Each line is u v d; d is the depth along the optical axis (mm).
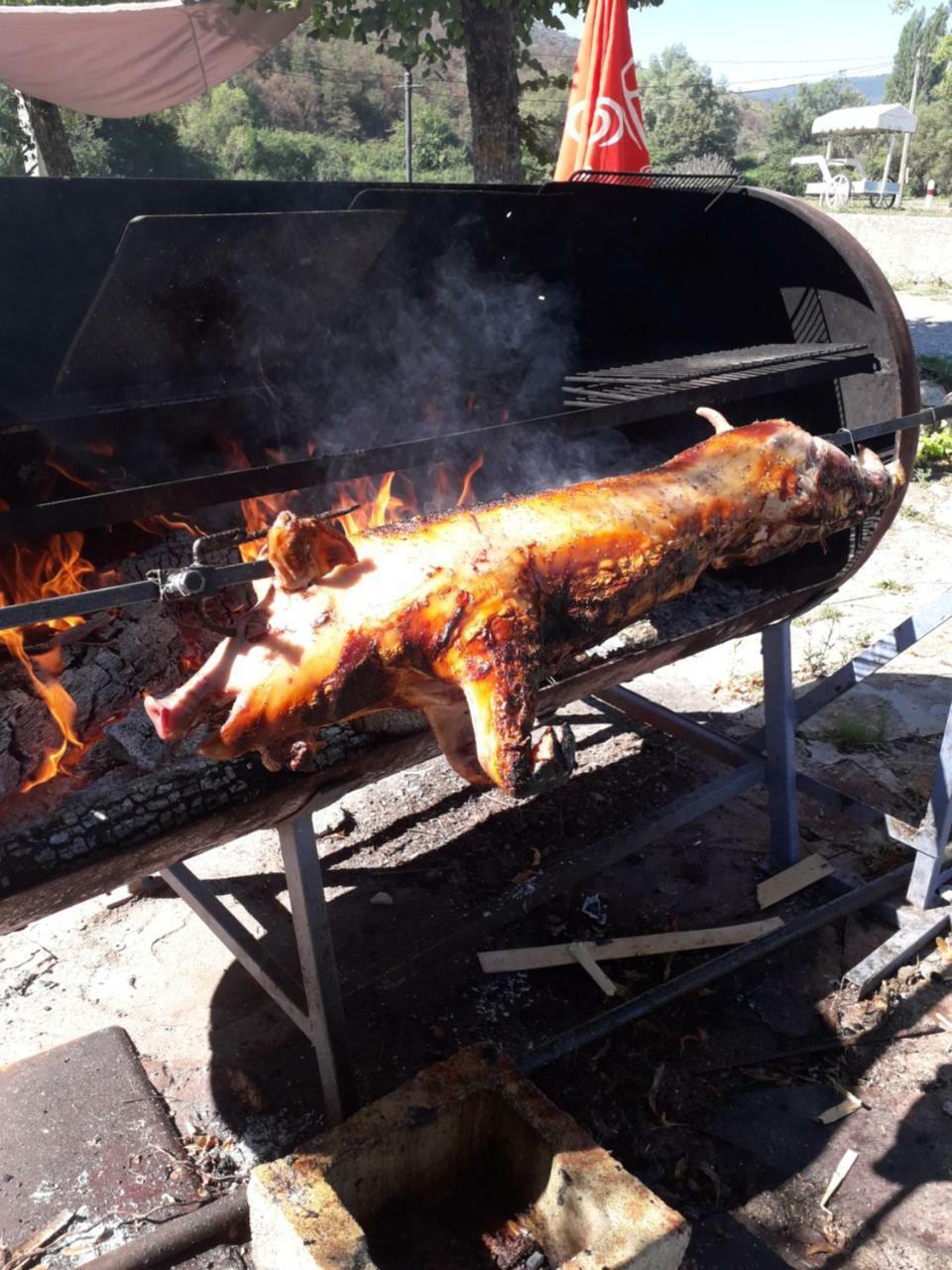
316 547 1551
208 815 1669
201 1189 2105
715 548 2158
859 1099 2336
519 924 2875
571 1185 1785
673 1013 2564
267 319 2271
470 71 6168
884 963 2672
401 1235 1936
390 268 2734
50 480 2166
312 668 1588
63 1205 2045
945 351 11070
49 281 2273
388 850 3197
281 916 2924
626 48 4891
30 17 5094
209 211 2471
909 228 18188
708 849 3213
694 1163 2162
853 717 3943
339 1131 1827
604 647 2275
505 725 1646
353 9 5898
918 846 2826
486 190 2750
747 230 2945
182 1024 2539
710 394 2295
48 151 7523
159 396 2260
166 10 5289
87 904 2959
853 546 2775
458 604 1682
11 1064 2381
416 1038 2490
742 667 4344
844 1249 1997
